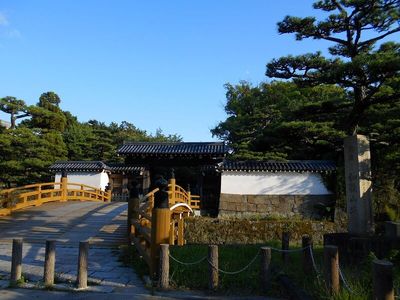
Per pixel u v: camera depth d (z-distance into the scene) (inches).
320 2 488.7
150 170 992.9
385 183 744.3
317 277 252.8
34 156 990.4
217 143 962.1
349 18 473.4
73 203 840.9
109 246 446.6
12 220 597.0
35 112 1064.8
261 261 265.7
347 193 376.2
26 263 341.4
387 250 312.0
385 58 389.4
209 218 767.7
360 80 427.5
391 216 712.4
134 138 1829.5
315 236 748.0
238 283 270.7
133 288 268.7
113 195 1232.2
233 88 1439.5
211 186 1029.2
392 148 676.1
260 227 745.0
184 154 886.4
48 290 261.0
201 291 263.0
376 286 176.4
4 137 898.7
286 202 834.8
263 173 853.2
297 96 1081.4
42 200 797.2
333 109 554.6
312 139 699.4
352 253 326.0
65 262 347.3
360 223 355.9
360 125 634.8
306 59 492.1
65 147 1301.7
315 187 837.2
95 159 1542.8
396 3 449.1
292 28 495.5
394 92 460.1
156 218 289.3
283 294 256.5
